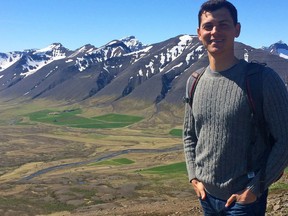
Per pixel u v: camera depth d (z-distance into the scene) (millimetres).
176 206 29484
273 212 15922
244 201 5180
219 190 5453
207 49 5625
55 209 65438
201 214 22016
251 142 5270
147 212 28969
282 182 27094
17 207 67188
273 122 5137
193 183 5902
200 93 5625
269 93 5121
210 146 5465
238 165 5305
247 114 5219
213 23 5496
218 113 5359
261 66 5309
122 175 100312
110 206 60156
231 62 5516
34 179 102375
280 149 5066
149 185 84188
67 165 128625
